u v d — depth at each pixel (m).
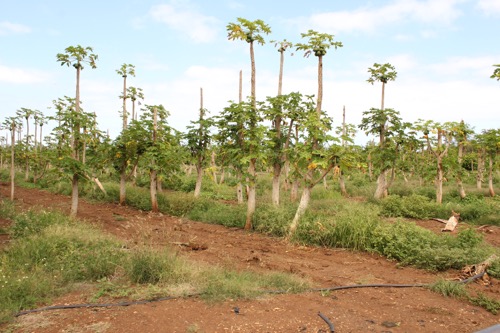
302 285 6.49
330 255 9.19
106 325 4.78
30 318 5.02
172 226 12.51
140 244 8.31
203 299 5.66
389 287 6.63
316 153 10.30
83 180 12.84
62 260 7.15
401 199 15.80
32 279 6.11
